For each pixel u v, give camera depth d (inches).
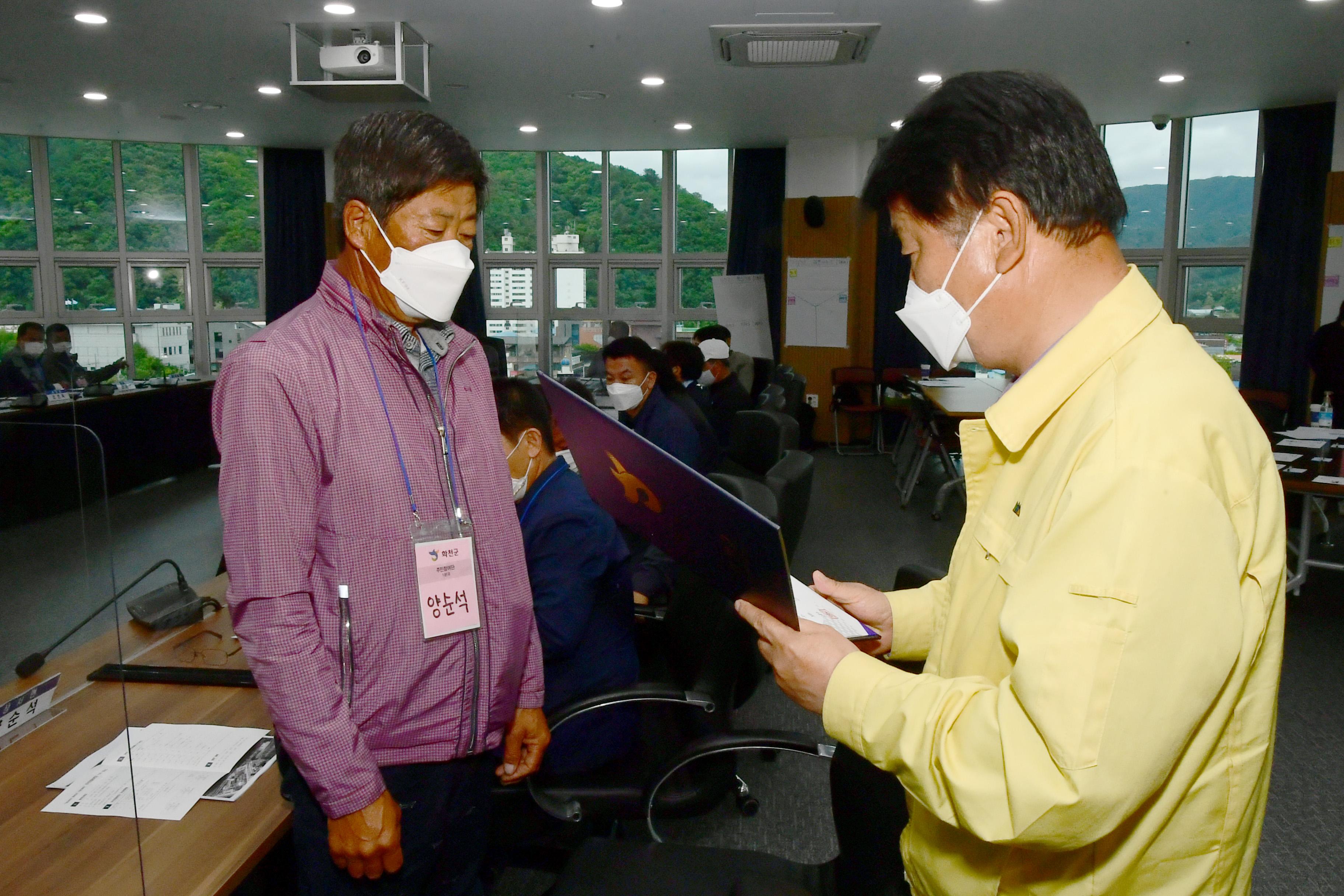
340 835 43.5
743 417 165.8
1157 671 25.2
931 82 248.5
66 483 44.3
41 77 243.1
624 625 76.7
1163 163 315.9
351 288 47.9
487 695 50.6
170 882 42.1
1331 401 224.7
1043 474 30.8
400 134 46.4
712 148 362.3
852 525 228.4
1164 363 28.6
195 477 301.4
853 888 53.3
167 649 71.2
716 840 93.7
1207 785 29.8
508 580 52.4
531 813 69.0
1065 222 29.9
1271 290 289.3
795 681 35.7
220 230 366.9
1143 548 25.4
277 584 42.3
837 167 341.1
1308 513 166.1
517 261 383.6
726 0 183.9
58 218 349.7
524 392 73.8
